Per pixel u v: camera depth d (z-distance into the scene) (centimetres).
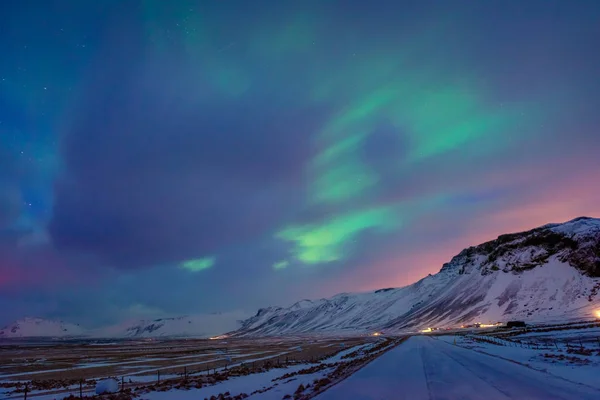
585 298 18388
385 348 6494
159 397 2344
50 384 3512
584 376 2067
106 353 10462
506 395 1576
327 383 2306
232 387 2625
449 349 5150
